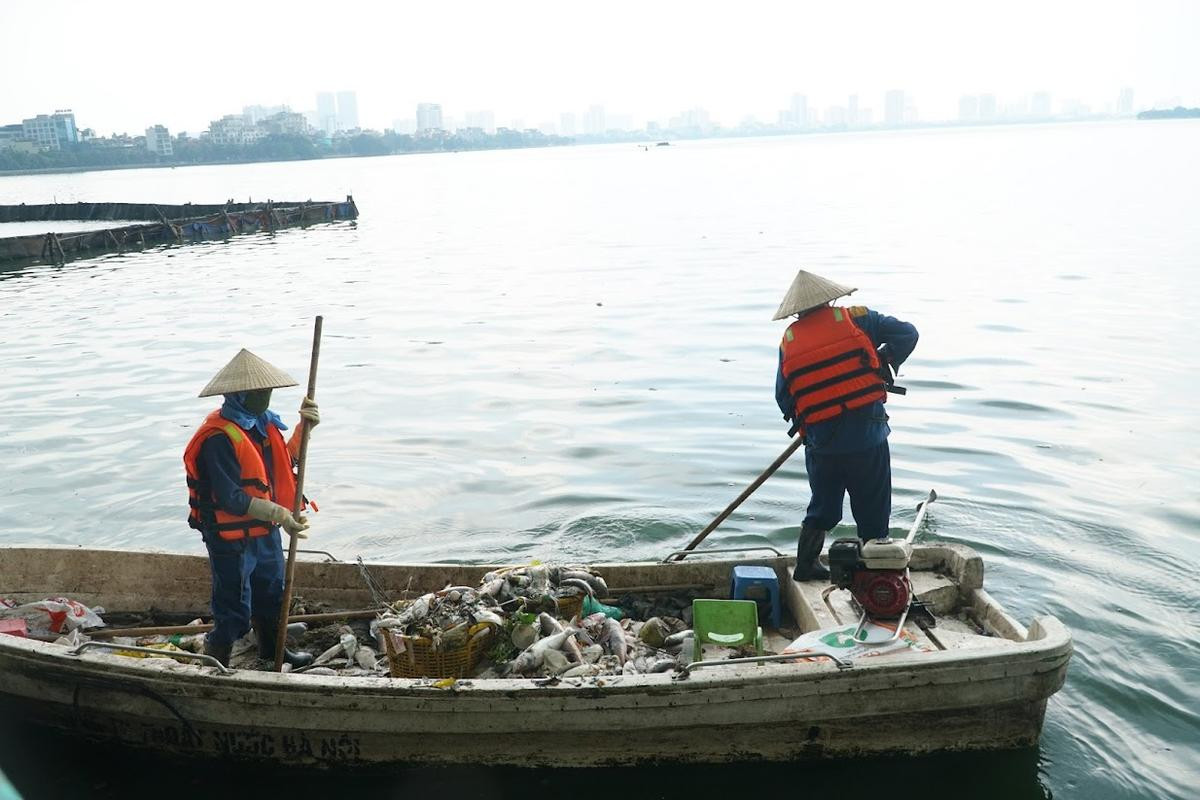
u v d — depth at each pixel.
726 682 4.95
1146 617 6.67
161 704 5.30
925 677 4.94
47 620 6.39
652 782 5.12
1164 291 18.44
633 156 166.00
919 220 33.97
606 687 4.95
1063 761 5.21
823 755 5.10
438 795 5.14
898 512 8.59
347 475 10.00
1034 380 12.57
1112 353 13.84
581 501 9.16
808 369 5.89
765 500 9.04
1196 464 9.45
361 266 27.72
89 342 17.52
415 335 17.17
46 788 5.23
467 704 5.00
